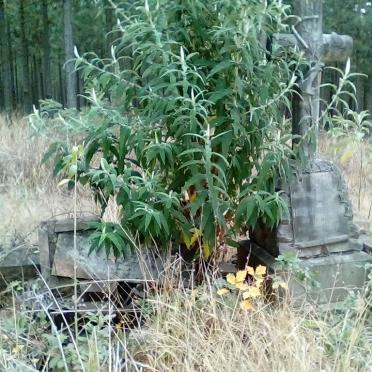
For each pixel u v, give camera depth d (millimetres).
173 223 2350
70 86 9281
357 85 11188
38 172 4867
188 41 2342
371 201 3787
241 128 2197
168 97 2182
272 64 2396
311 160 2557
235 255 3199
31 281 2811
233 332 2191
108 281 2381
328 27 10664
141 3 2496
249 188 2320
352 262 2572
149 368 2033
